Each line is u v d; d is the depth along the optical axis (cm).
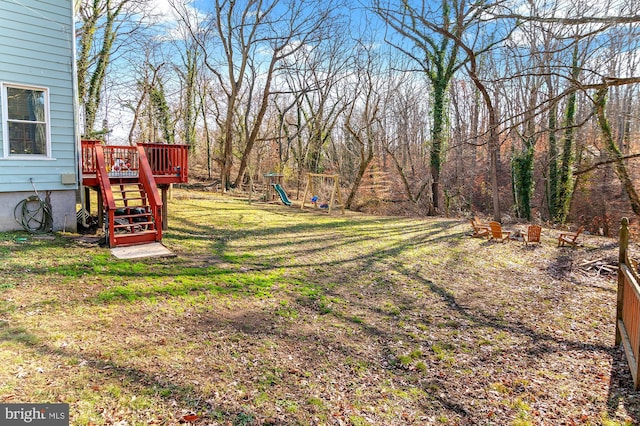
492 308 621
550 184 1947
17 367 320
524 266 879
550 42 1148
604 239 1159
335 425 304
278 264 796
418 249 1002
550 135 1858
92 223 930
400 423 317
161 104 2577
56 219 827
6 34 733
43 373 316
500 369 422
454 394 369
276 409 314
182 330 445
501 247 1045
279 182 2262
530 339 505
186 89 2806
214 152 3092
